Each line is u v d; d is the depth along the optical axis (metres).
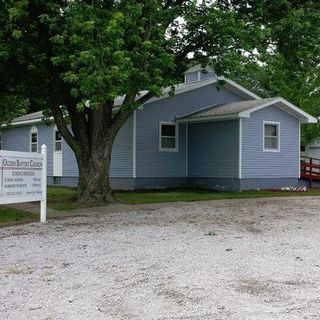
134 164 21.66
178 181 23.02
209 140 22.28
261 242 8.95
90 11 11.27
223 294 5.63
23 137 30.72
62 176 26.95
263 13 14.66
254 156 21.61
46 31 13.30
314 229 10.59
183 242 8.95
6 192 11.07
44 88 14.83
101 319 4.84
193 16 13.48
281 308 5.12
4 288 6.00
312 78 30.98
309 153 33.50
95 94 11.33
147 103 21.95
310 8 15.22
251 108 20.94
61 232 10.23
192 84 23.55
